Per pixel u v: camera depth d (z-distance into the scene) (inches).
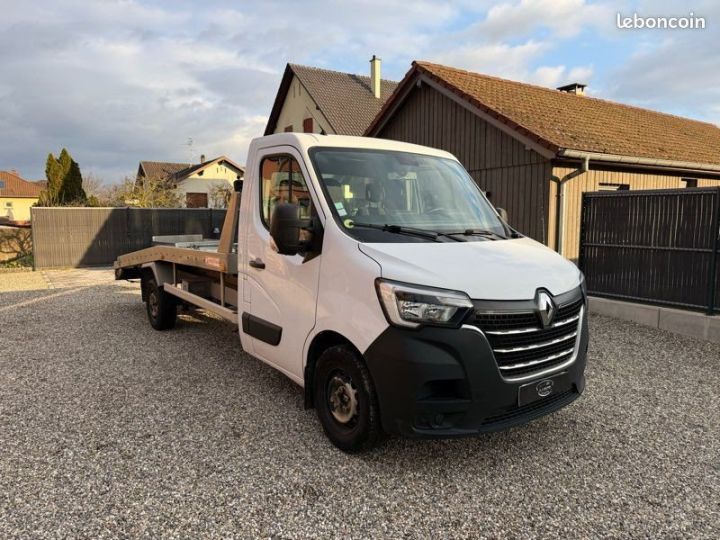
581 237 349.1
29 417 172.4
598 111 558.9
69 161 1071.0
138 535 110.3
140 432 160.4
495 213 183.3
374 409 133.6
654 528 114.7
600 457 146.3
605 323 308.7
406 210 161.0
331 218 146.3
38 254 657.6
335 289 140.3
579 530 113.8
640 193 315.6
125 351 252.8
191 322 320.5
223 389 198.4
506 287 128.6
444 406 122.6
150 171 2128.4
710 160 481.1
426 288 122.1
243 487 129.2
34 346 263.6
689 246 293.4
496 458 145.0
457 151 491.2
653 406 183.6
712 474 137.6
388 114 565.0
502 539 110.7
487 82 536.1
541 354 133.6
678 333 285.7
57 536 109.6
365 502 123.3
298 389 198.2
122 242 709.9
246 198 188.5
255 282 180.1
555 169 403.9
